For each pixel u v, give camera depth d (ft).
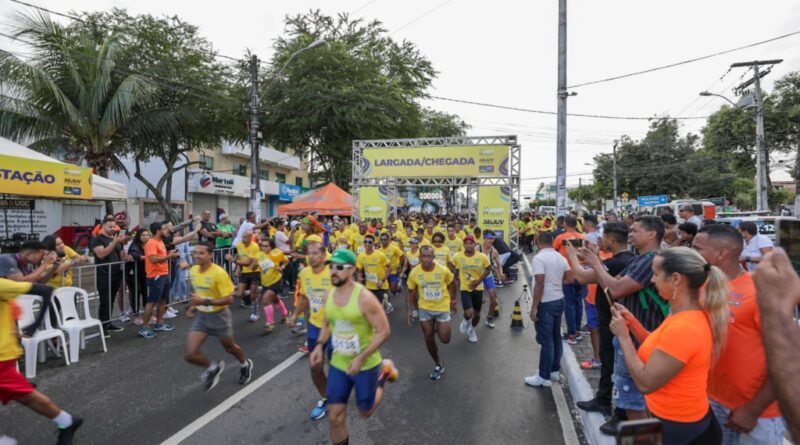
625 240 13.51
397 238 40.37
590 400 14.40
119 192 34.83
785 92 79.10
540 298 16.61
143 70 53.42
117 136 53.01
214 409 14.66
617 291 11.14
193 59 59.26
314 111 61.87
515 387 16.88
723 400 7.99
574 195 243.60
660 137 127.03
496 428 13.60
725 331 7.04
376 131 66.80
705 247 8.68
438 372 17.81
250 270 26.73
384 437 13.01
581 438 13.03
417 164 54.65
